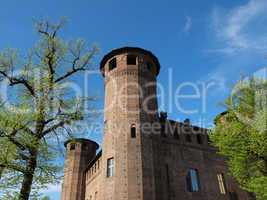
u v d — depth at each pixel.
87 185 36.88
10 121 11.48
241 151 17.14
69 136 13.57
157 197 23.75
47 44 14.57
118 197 22.72
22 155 12.02
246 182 17.64
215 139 19.69
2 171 11.36
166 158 28.11
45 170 12.12
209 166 30.41
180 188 26.95
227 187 29.94
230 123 18.30
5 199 10.90
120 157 24.77
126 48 31.31
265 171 16.75
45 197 11.91
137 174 23.56
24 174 11.68
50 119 12.94
